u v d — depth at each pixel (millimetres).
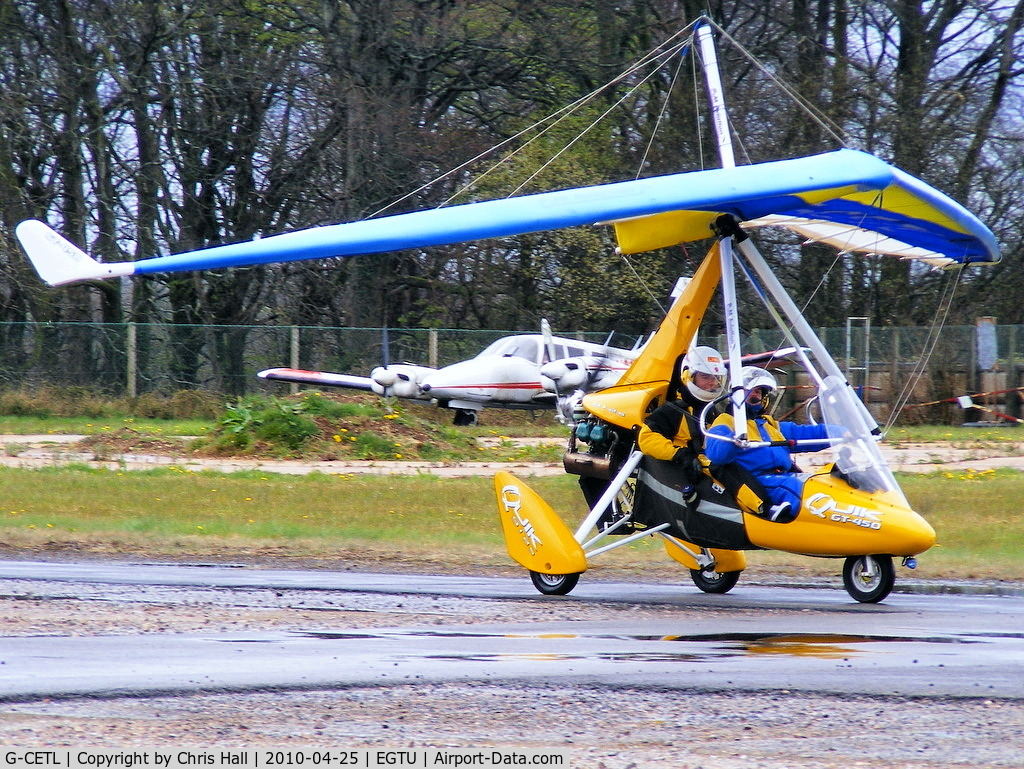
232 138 126562
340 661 21875
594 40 136125
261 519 46656
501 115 137500
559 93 134250
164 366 113688
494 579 33469
